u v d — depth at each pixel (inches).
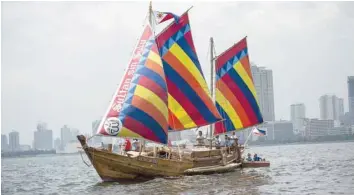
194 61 2018.9
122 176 1692.9
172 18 1958.7
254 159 2391.7
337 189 1480.1
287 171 2113.7
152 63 1754.4
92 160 1658.5
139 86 1717.5
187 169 1831.9
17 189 1940.2
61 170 3457.2
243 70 2330.2
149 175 1727.4
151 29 1785.2
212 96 2288.4
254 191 1461.6
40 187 1988.2
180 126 1973.4
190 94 1999.3
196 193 1428.4
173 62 1973.4
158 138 1733.5
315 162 2780.5
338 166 2358.5
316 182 1669.5
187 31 2010.3
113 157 1667.1
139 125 1694.1
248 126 2317.9
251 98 2340.1
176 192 1449.3
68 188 1843.0
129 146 1881.2
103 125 1673.2
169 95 1962.4
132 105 1694.1
